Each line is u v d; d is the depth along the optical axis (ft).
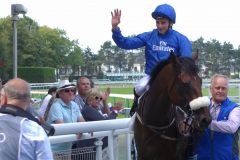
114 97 57.57
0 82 14.06
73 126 13.53
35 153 9.09
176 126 14.10
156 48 15.60
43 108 17.07
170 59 13.70
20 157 9.01
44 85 89.10
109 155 15.61
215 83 13.76
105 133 15.39
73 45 255.70
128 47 15.97
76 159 14.55
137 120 15.17
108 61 306.55
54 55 227.81
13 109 9.30
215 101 13.97
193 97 12.73
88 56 296.10
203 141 13.96
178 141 14.07
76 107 17.40
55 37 236.63
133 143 16.75
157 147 14.40
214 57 232.12
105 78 200.85
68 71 256.73
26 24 202.80
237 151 13.93
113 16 15.90
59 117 16.49
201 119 12.51
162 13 15.26
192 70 13.12
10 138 9.00
